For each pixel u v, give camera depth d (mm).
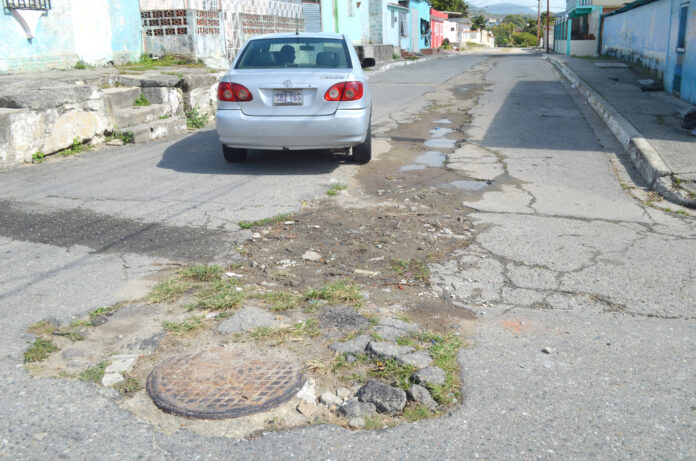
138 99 9633
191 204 5418
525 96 14539
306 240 4602
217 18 15078
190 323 3242
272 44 6930
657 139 7988
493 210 5539
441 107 12812
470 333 3256
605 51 33094
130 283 3738
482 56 42469
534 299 3689
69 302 3469
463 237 4785
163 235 4602
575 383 2779
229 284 3750
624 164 7520
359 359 2938
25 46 10484
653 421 2504
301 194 5828
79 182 6184
